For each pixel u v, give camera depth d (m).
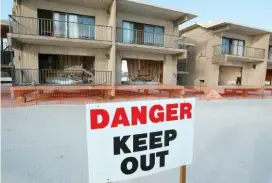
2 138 4.75
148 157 1.67
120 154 1.55
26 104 9.00
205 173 3.65
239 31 18.06
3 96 10.88
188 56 20.17
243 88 16.47
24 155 3.96
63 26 11.78
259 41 18.94
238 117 8.15
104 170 1.49
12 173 3.31
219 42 17.34
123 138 1.55
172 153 1.79
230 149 4.78
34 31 11.04
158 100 1.69
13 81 10.62
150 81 14.95
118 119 1.53
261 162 4.15
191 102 1.87
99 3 11.83
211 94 14.34
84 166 3.65
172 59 15.14
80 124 6.11
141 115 1.62
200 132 5.91
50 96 11.30
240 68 19.64
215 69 17.81
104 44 11.54
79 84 11.10
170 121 1.76
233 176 3.59
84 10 12.19
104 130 1.48
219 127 6.54
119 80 13.41
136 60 14.57
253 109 10.21
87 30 12.34
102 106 1.46
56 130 5.51
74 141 4.77
